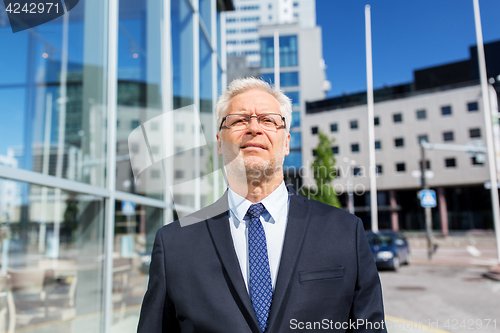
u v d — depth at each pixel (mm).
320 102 39656
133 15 3809
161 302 1081
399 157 36812
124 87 3523
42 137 2807
